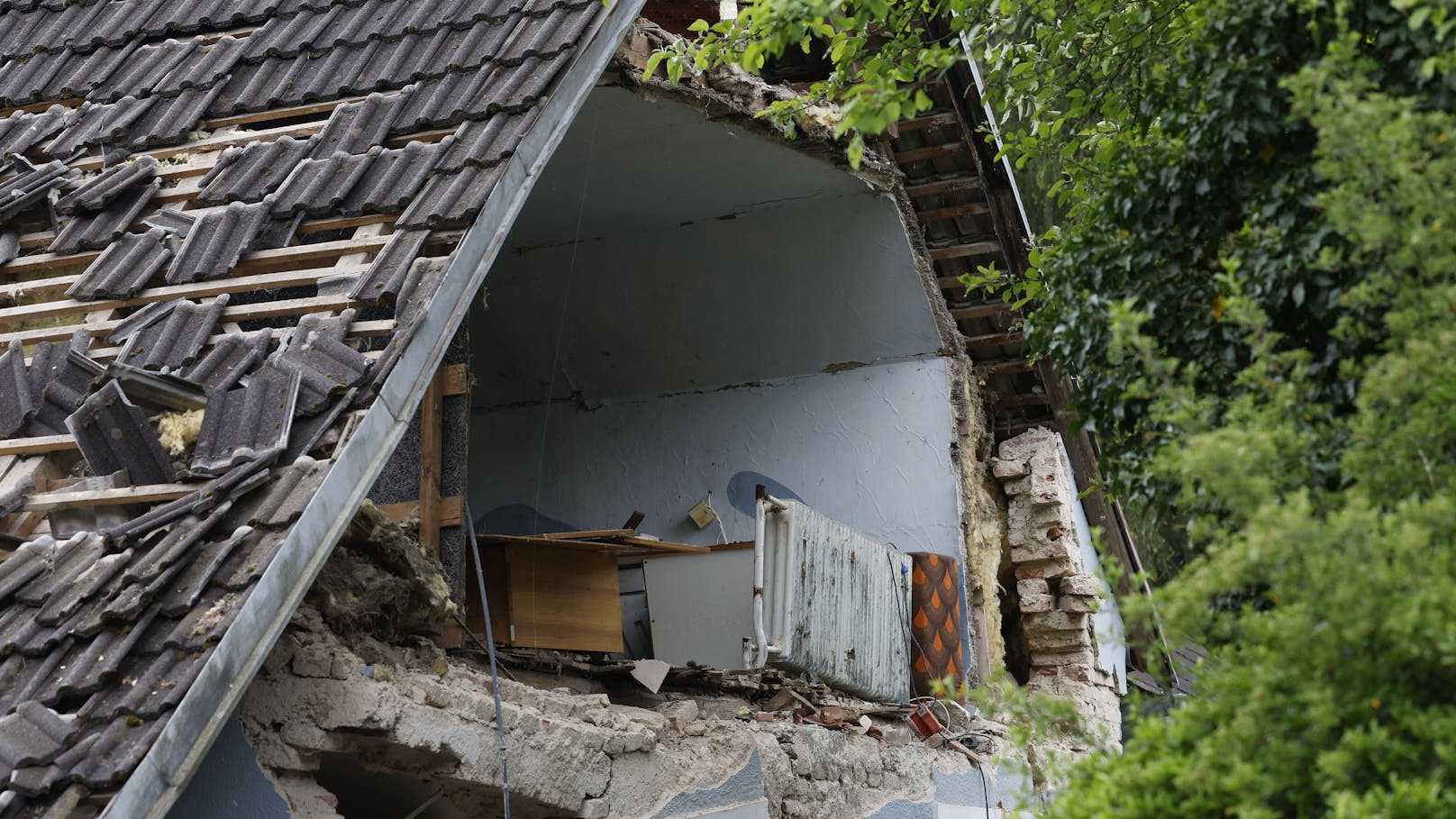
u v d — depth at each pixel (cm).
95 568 499
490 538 793
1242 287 504
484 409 1367
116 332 611
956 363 1286
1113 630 453
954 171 1199
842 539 1085
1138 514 586
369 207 646
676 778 768
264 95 748
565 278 1238
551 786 667
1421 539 363
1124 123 686
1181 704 452
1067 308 574
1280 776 371
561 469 1346
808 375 1314
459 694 624
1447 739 352
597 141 1037
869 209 1172
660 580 1061
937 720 1158
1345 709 370
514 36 744
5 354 614
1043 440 1413
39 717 443
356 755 603
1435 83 486
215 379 574
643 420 1338
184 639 462
